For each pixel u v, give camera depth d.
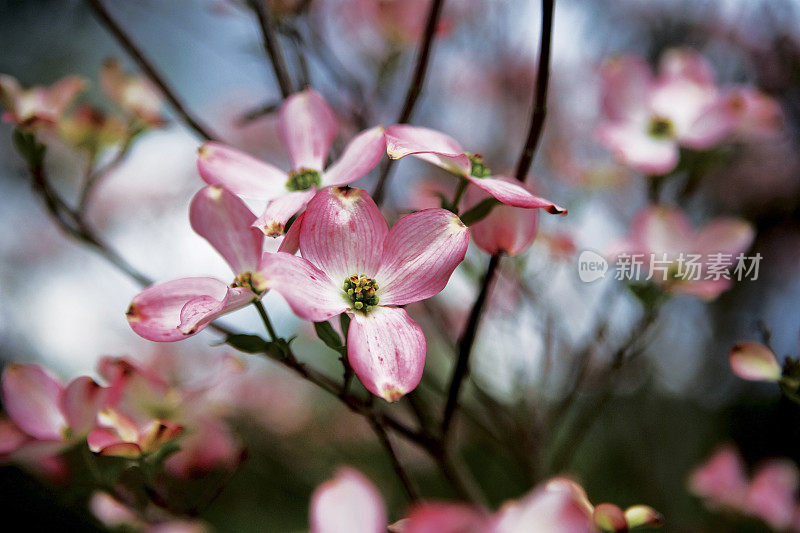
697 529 1.07
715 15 1.18
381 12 0.89
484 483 1.15
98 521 0.79
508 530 0.60
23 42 1.63
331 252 0.69
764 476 0.97
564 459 0.86
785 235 1.27
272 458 1.17
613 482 1.19
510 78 1.14
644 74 0.91
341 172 0.74
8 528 1.05
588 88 1.16
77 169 1.40
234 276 0.71
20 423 0.75
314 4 0.91
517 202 0.69
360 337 0.68
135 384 0.76
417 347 0.68
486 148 1.13
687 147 0.89
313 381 0.70
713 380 1.18
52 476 0.78
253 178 0.75
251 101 1.38
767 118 0.88
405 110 0.77
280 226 0.70
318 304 0.68
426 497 1.23
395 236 0.70
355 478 0.65
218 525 1.22
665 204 0.90
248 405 1.24
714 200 1.26
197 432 0.80
